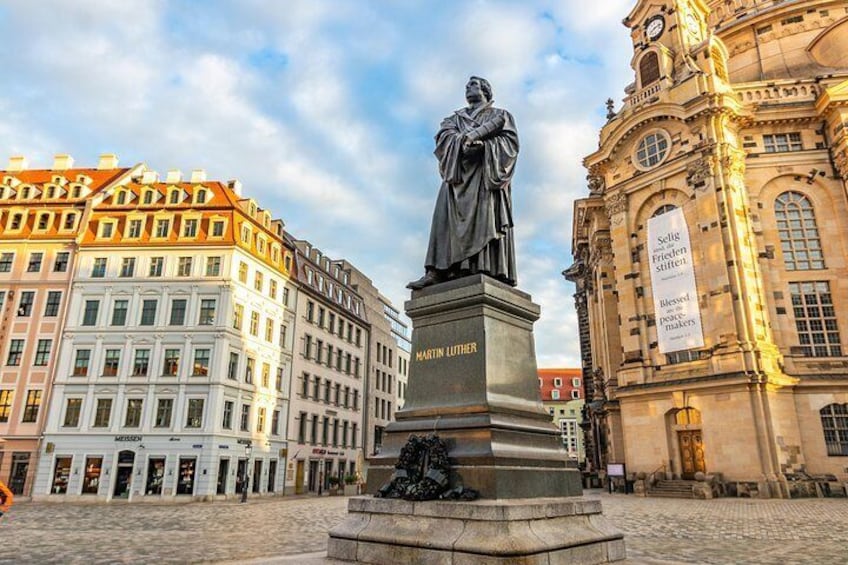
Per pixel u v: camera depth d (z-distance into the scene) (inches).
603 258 1798.7
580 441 4517.7
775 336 1341.0
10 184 1939.0
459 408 310.2
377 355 2780.5
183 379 1638.8
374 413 2664.9
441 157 393.1
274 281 1975.9
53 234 1812.3
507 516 252.7
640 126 1552.7
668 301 1422.2
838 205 1417.3
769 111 1476.4
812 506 966.4
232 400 1692.9
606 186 1630.2
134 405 1630.2
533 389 342.6
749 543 517.3
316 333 2233.0
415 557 262.2
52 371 1684.3
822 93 1439.5
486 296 328.2
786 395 1259.8
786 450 1208.2
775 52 1905.8
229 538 596.1
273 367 1919.3
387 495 297.1
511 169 378.9
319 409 2192.4
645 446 1385.3
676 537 563.8
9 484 1601.9
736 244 1332.4
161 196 1867.6
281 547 510.0
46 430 1617.9
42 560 435.2
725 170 1390.3
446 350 335.6
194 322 1691.7
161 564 406.9
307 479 2070.6
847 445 1236.5
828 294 1375.5
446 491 280.5
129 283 1737.2
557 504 279.3
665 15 1662.2
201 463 1568.7
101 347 1684.3
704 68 1533.0
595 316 2027.6
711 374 1294.3
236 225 1793.8
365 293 2795.3
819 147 1465.3
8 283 1780.3
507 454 286.4
